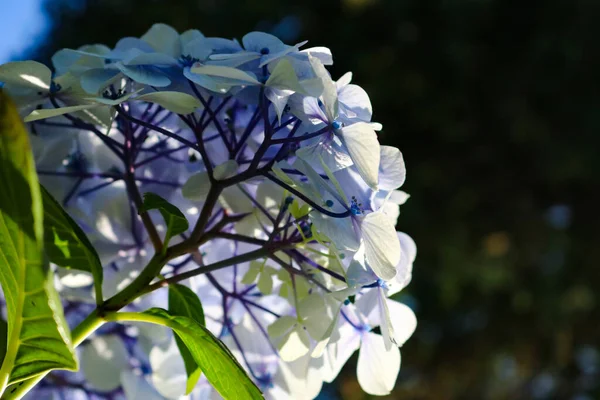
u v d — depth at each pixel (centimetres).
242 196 46
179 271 48
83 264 43
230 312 49
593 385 221
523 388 224
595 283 214
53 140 48
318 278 46
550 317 211
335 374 48
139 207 45
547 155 204
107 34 221
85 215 48
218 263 44
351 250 42
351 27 209
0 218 36
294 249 46
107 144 46
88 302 50
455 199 206
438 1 204
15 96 44
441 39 204
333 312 45
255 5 213
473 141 208
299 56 44
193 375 45
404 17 206
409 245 47
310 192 42
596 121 200
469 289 215
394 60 205
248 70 44
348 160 42
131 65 43
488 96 206
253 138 45
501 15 206
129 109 47
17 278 37
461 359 219
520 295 212
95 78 44
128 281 48
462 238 204
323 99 42
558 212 216
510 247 212
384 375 47
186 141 44
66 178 48
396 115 207
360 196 43
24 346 39
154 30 48
